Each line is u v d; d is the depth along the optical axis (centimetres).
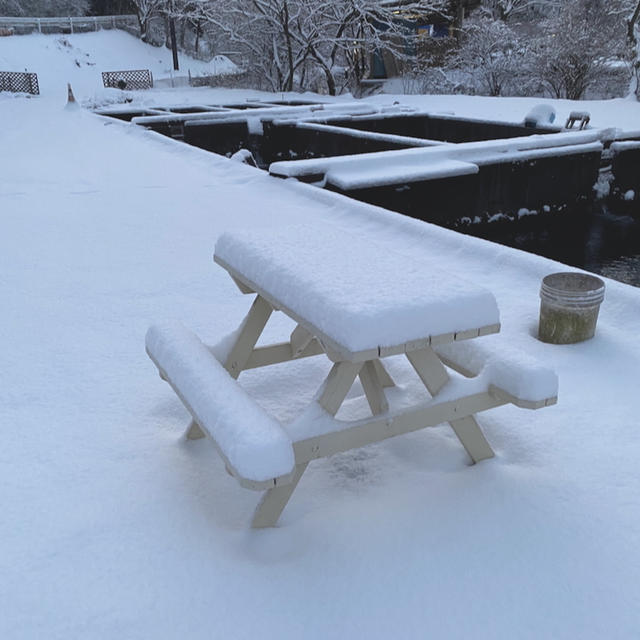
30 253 527
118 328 365
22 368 313
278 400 274
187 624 159
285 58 3089
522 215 970
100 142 1306
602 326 356
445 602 165
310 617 160
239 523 196
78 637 155
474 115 1708
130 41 4694
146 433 251
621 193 1076
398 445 236
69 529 194
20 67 3938
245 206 703
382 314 165
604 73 2369
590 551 182
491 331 182
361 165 842
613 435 243
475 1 3105
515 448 235
